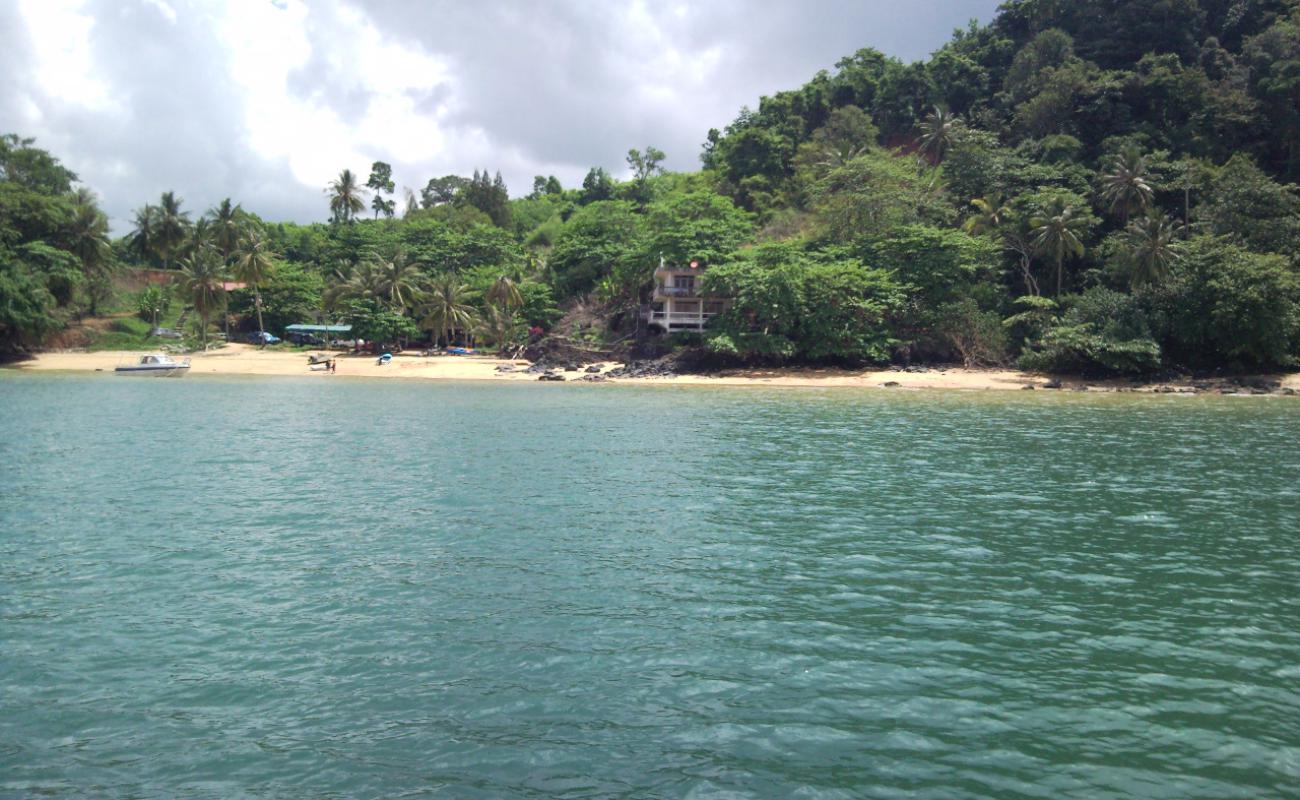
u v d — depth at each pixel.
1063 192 78.00
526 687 10.73
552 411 46.44
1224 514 20.78
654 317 82.25
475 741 9.34
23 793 8.20
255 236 103.75
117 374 74.94
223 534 18.45
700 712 10.08
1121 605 13.98
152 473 26.03
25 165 105.44
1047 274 80.62
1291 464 28.36
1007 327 73.62
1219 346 65.31
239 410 45.78
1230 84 91.94
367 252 111.12
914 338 74.50
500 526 19.38
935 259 74.00
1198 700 10.44
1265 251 68.94
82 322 96.19
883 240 76.88
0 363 80.56
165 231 105.00
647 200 129.50
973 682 10.96
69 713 9.95
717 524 19.62
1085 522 19.91
